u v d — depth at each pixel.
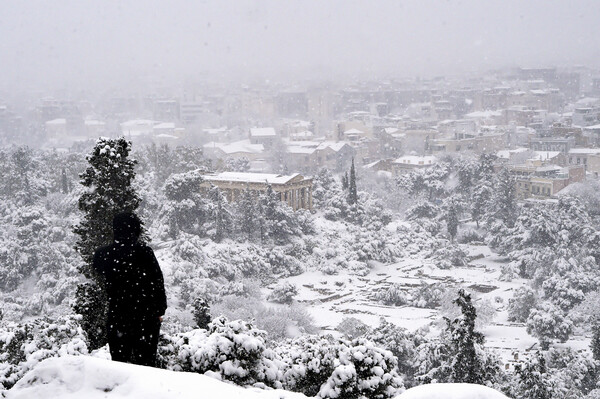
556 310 92.19
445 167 193.75
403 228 158.88
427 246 151.38
